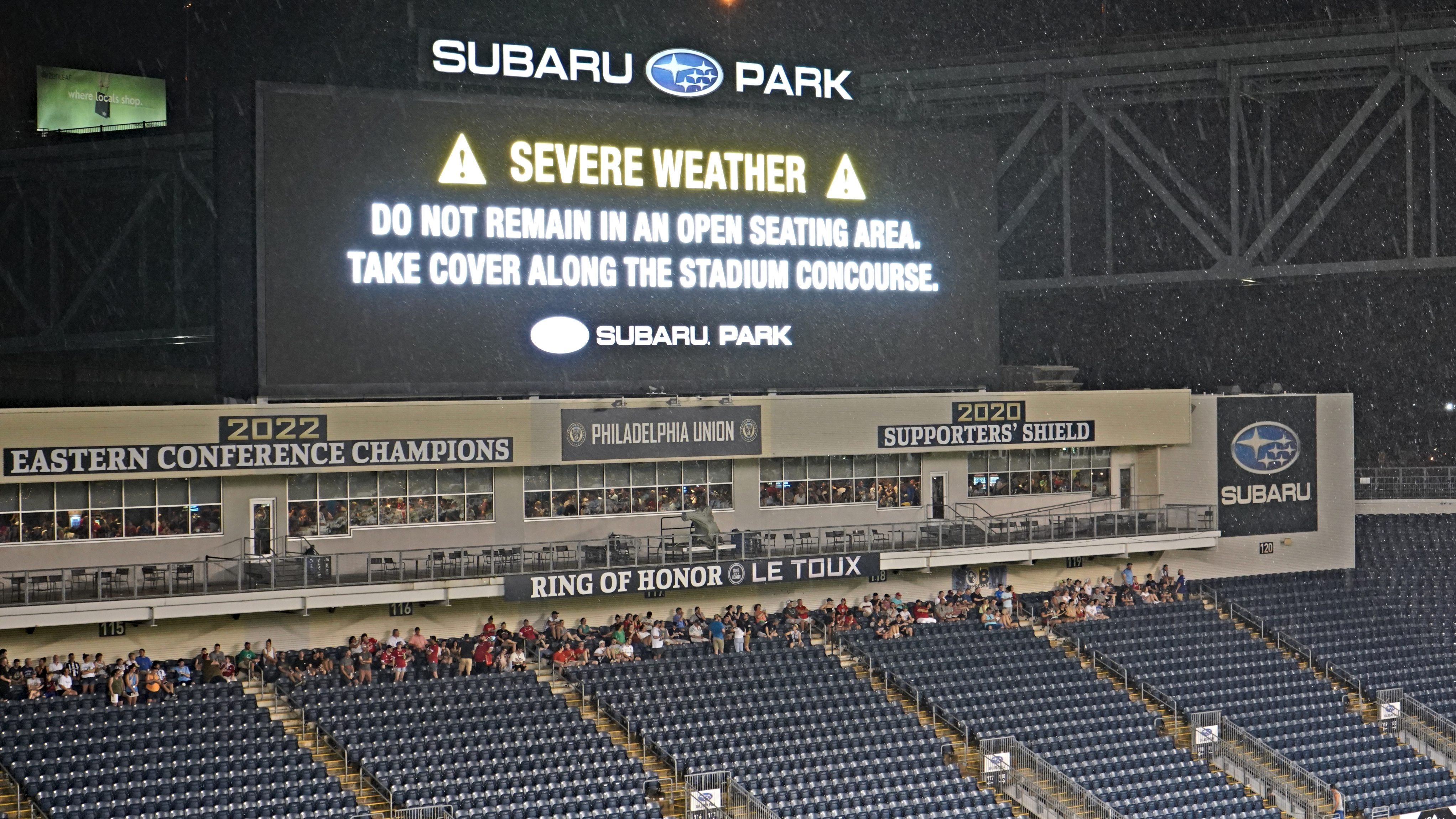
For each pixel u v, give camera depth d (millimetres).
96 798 28844
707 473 39281
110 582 32781
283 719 32250
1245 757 37062
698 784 31766
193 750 30484
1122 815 33125
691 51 39844
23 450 32062
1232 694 39500
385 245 36281
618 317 38438
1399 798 36500
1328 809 35062
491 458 35969
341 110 35906
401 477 36094
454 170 36906
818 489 40531
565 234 37938
